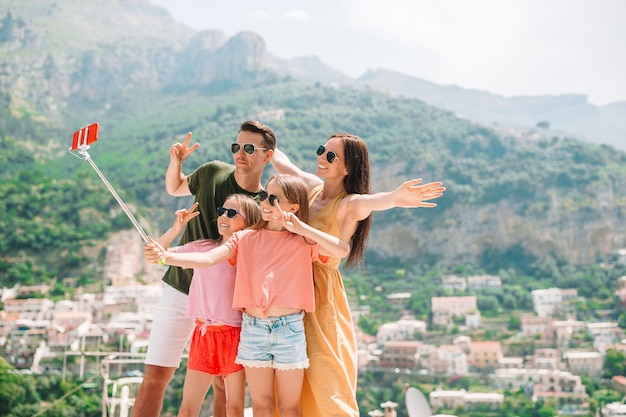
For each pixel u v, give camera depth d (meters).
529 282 96.94
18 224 87.31
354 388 2.90
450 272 101.12
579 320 85.56
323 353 2.78
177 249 2.94
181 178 3.40
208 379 2.88
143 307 80.44
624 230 102.06
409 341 75.88
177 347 3.21
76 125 132.25
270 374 2.70
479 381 69.81
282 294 2.67
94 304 78.88
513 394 67.12
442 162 112.19
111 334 70.06
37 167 106.62
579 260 101.81
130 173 104.38
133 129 127.88
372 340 79.62
